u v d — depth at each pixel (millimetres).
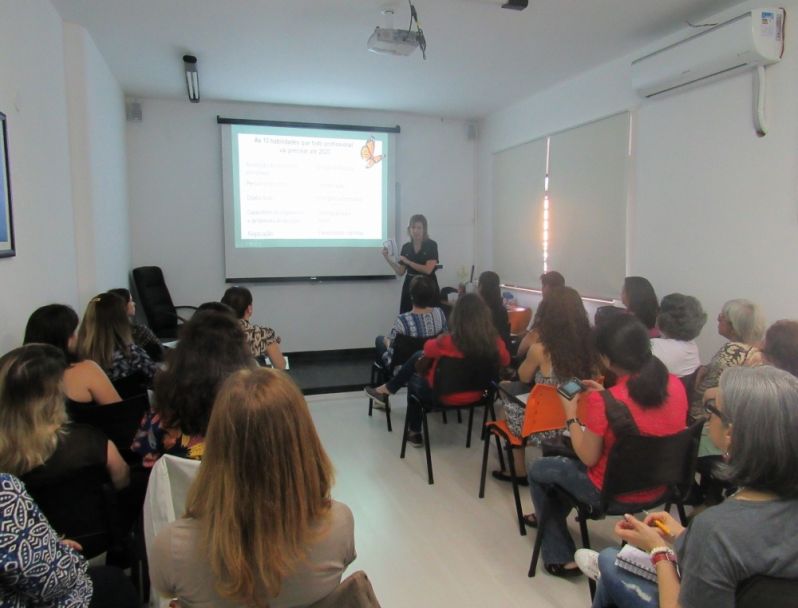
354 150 5930
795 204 2895
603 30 3559
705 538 1018
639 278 3275
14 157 2410
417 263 5480
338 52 3965
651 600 1410
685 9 3236
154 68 4352
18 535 1092
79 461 1592
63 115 3352
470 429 3613
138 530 1919
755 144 3104
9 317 2318
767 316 3078
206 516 918
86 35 3508
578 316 2473
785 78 2924
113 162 4469
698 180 3492
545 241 5148
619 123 4145
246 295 3273
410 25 3170
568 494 2092
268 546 901
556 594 2127
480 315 2986
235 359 1665
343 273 6039
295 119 5723
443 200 6359
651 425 1868
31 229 2652
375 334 6270
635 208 4047
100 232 3850
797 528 982
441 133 6273
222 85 4875
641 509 1978
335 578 995
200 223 5613
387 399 3881
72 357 2322
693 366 2699
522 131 5480
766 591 964
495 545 2467
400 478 3135
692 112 3514
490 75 4566
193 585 928
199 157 5539
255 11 3234
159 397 1631
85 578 1270
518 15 3299
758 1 3039
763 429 1000
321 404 4523
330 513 996
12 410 1493
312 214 5879
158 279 5246
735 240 3252
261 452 909
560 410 2445
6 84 2326
